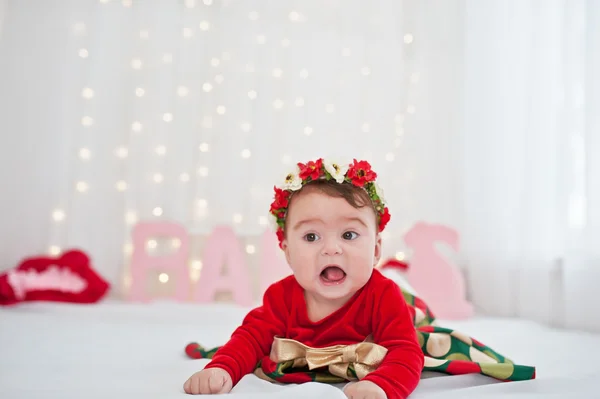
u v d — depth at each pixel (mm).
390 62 3215
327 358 1134
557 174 2428
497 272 2758
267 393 1002
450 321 2490
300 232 1168
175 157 3062
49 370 1285
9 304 2523
